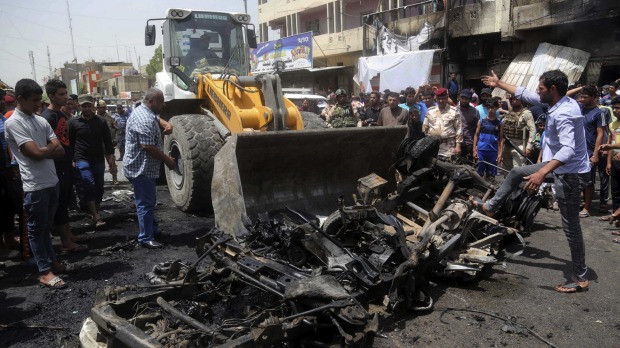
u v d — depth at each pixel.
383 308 3.86
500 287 4.32
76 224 6.63
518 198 5.55
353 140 5.42
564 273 4.63
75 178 6.38
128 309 3.18
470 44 16.09
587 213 6.64
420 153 5.29
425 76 15.84
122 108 13.56
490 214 4.78
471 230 4.81
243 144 4.65
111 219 6.92
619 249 5.30
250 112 6.43
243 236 4.15
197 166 6.32
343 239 4.40
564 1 13.23
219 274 3.56
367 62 17.66
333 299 2.84
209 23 7.91
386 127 5.56
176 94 7.65
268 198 5.16
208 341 2.86
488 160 7.46
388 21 18.95
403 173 5.64
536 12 13.83
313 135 4.97
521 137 7.38
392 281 3.52
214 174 4.87
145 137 5.10
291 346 2.92
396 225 4.05
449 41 16.31
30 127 4.17
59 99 5.34
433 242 4.09
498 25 14.91
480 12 15.27
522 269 4.75
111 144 6.65
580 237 4.13
